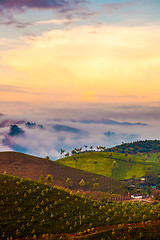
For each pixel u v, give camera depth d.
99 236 51.34
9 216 61.84
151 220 58.06
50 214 64.88
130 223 57.41
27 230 56.38
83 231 55.50
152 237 48.19
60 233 55.25
